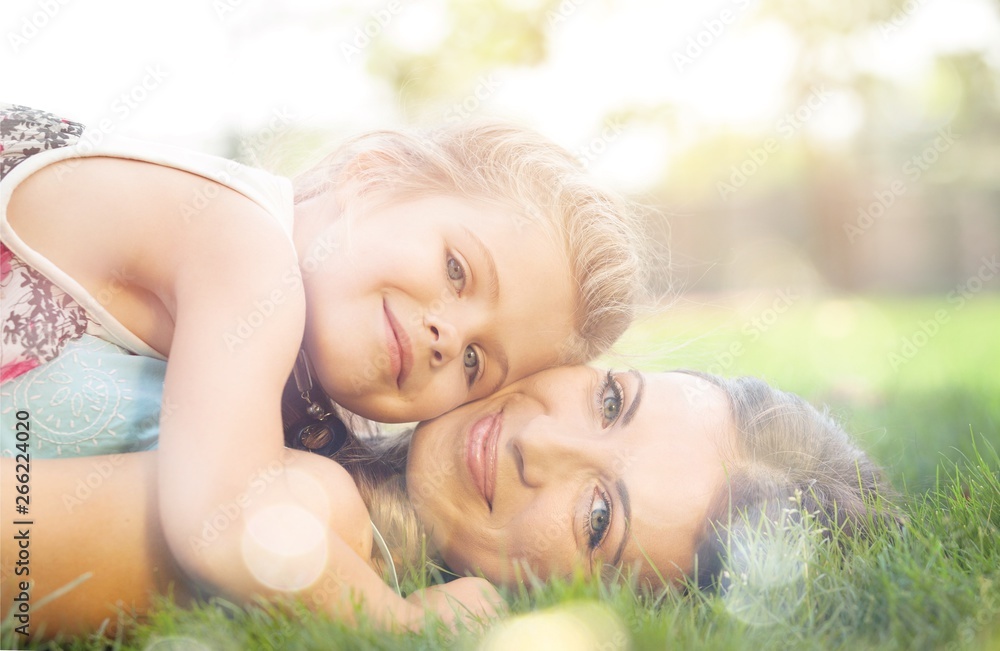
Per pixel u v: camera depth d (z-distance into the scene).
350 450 2.24
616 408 2.01
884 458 2.78
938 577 1.58
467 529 2.00
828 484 1.98
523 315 2.07
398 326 1.95
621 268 2.31
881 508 1.95
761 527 1.82
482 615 1.67
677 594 1.75
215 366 1.65
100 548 1.57
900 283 14.13
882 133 13.72
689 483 1.87
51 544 1.55
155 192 1.80
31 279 1.77
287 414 2.16
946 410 3.49
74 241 1.78
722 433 1.95
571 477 1.91
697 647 1.41
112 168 1.80
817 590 1.64
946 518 1.92
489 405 2.10
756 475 1.91
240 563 1.49
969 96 13.23
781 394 2.13
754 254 13.59
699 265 12.87
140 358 1.89
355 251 1.97
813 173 13.45
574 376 2.08
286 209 2.00
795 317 9.05
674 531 1.85
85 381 1.79
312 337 1.97
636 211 2.61
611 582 1.84
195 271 1.76
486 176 2.17
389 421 2.06
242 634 1.43
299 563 1.52
